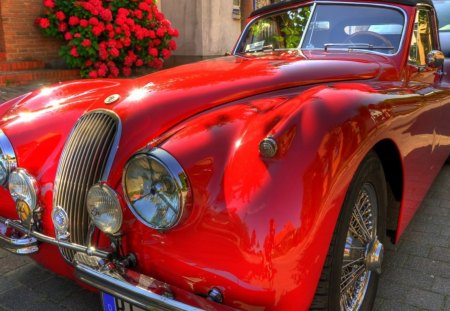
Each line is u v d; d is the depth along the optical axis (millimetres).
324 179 1660
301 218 1581
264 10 3758
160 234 1702
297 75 2447
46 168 2158
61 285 2623
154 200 1666
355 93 2053
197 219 1632
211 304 1603
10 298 2490
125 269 1774
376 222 2246
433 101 2898
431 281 2695
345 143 1771
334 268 1813
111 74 7773
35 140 2268
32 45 7961
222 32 10414
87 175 1982
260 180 1604
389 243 3139
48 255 2203
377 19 3229
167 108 2082
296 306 1614
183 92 2191
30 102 2668
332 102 1874
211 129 1815
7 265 2828
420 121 2602
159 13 8336
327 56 2951
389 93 2330
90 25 7398
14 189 2174
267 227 1547
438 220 3545
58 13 7547
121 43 7711
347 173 1759
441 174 4699
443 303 2482
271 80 2342
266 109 1922
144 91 2275
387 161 2393
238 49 3883
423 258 2959
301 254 1585
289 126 1705
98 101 2336
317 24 3424
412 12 3141
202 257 1616
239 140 1753
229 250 1577
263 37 3715
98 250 1850
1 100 6059
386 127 2061
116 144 1983
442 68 3590
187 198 1628
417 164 2686
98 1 7500
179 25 10109
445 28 6766
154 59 8438
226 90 2227
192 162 1676
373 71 2711
